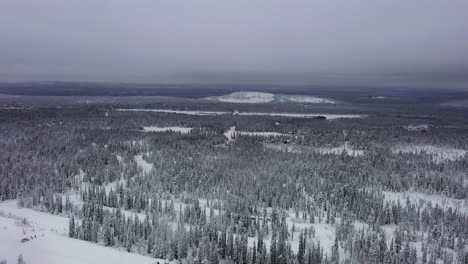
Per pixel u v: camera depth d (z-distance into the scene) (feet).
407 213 493.77
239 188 559.79
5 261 275.80
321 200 530.68
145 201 498.28
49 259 287.28
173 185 568.00
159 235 379.96
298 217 481.87
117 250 337.11
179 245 355.15
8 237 317.63
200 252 352.08
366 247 392.88
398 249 404.77
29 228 348.18
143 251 358.84
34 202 483.10
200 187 566.36
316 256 361.10
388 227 477.77
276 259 352.28
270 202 529.04
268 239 418.72
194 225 428.97
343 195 549.95
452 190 597.11
